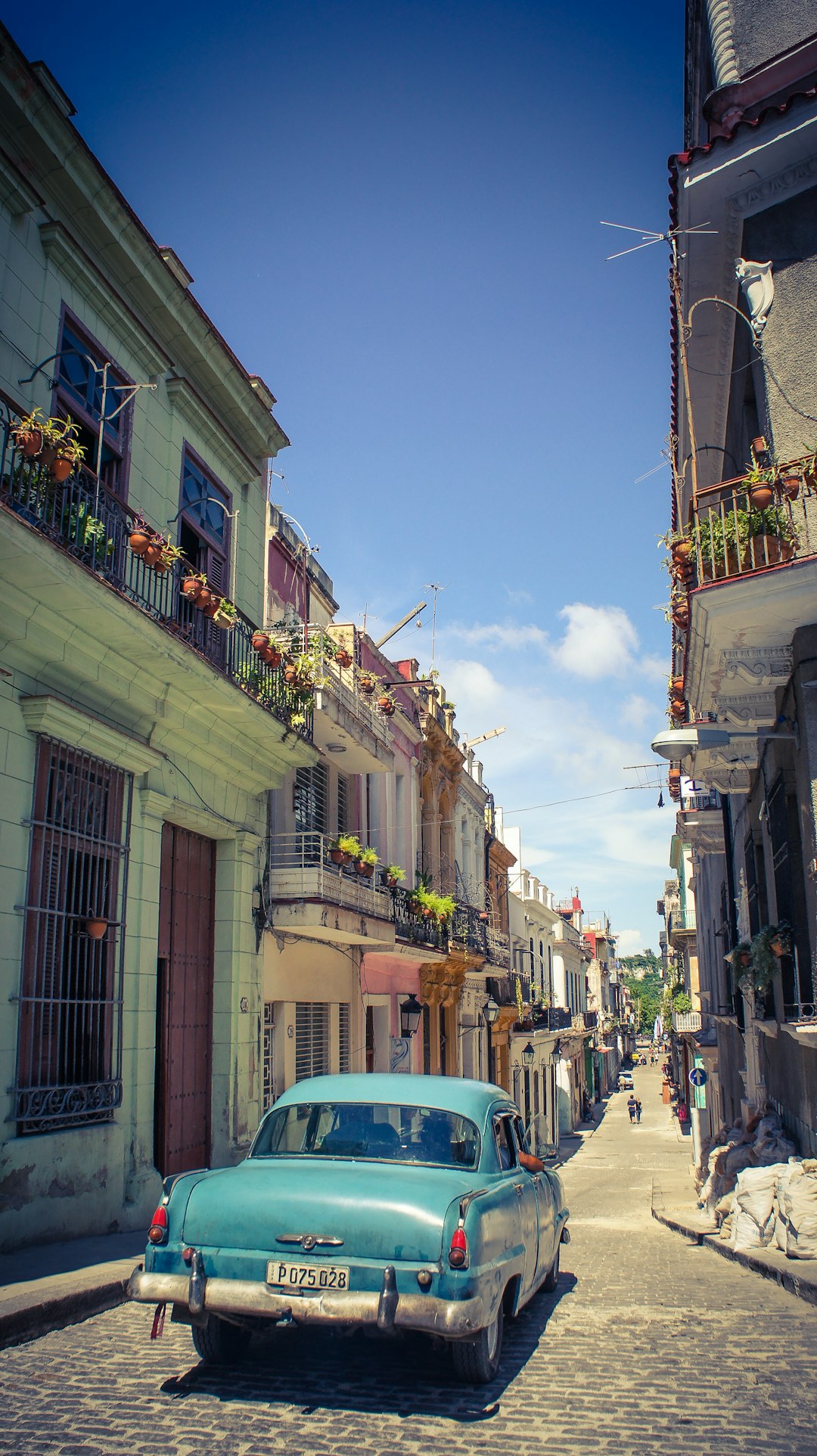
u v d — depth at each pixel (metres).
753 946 11.72
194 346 12.96
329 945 17.27
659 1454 4.11
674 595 10.13
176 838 12.52
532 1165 6.60
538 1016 39.34
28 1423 4.39
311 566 18.34
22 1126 8.52
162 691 11.16
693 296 11.12
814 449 8.74
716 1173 13.08
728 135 9.49
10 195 9.47
